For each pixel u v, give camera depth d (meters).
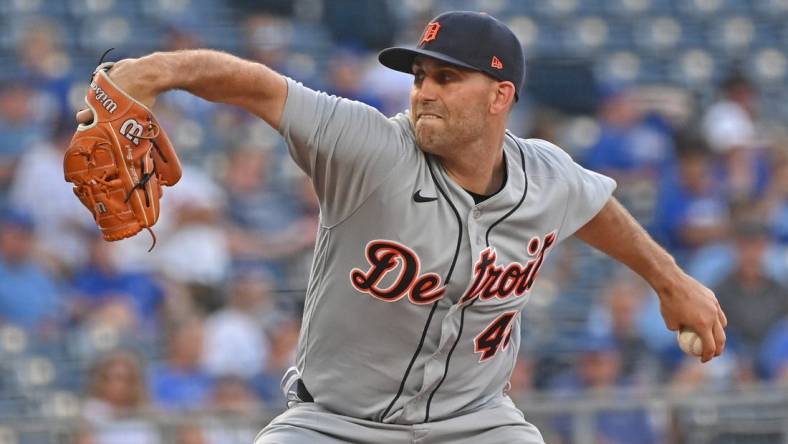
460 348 12.83
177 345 27.67
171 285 29.58
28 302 28.44
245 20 40.91
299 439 12.77
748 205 34.34
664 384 28.73
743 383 28.28
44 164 31.16
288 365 28.25
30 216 30.62
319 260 12.63
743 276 29.44
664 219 35.25
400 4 42.44
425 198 12.22
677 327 14.41
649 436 23.53
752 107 40.31
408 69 12.57
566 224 13.29
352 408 12.94
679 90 42.38
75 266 29.70
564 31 43.75
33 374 27.69
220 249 30.70
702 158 35.66
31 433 22.28
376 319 12.51
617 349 29.50
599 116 41.44
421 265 12.30
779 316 29.20
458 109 12.11
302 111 11.77
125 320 28.52
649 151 37.72
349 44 41.19
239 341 27.98
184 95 35.66
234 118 35.81
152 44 39.16
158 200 11.71
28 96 34.41
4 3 39.09
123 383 25.02
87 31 38.88
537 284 31.83
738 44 44.94
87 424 22.48
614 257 14.26
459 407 13.12
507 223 12.64
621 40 44.09
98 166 11.20
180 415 22.83
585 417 23.39
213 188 32.25
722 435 23.59
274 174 34.28
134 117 11.19
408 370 12.74
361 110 12.13
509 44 12.37
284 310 30.03
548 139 39.00
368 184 12.03
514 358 13.66
